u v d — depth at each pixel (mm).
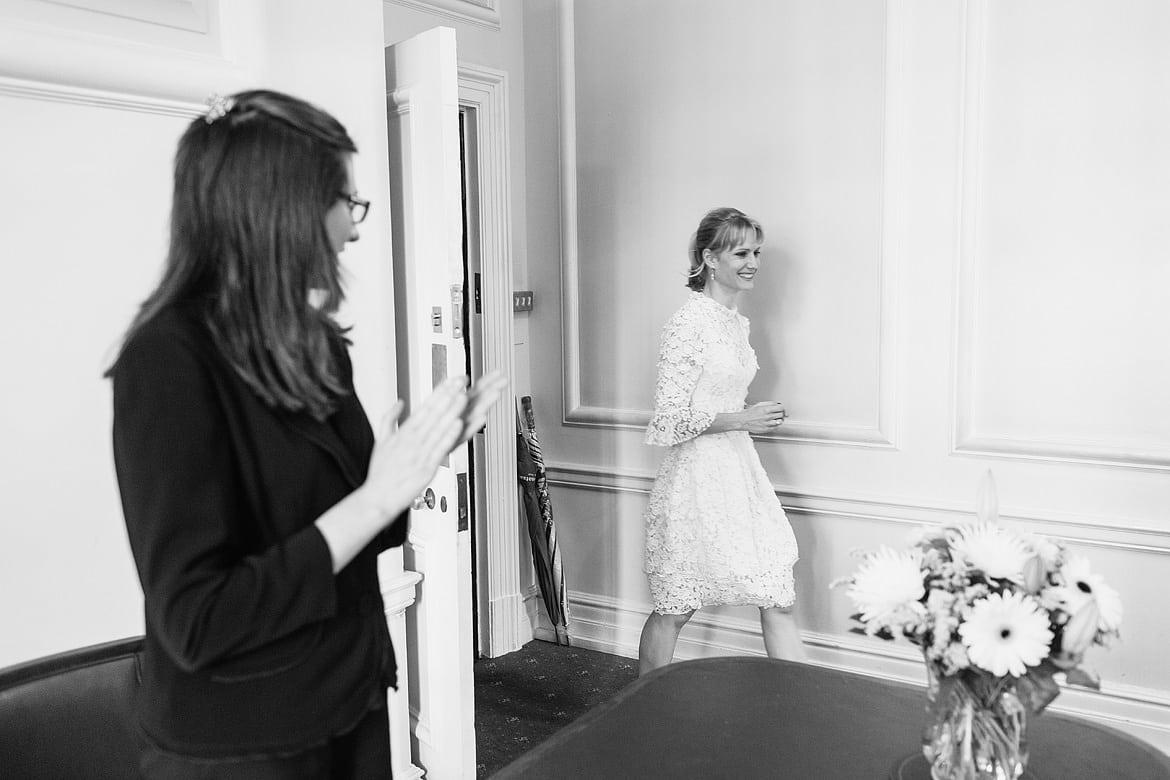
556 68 3658
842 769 1310
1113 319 2729
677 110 3416
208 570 1027
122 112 1788
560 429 3826
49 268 1712
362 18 2188
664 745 1392
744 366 2842
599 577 3793
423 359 2271
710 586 2805
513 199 3760
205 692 1098
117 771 1379
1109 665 2812
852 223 3098
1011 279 2857
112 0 1773
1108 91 2682
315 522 1104
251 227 1115
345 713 1182
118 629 1850
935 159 2936
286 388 1158
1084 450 2766
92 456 1791
